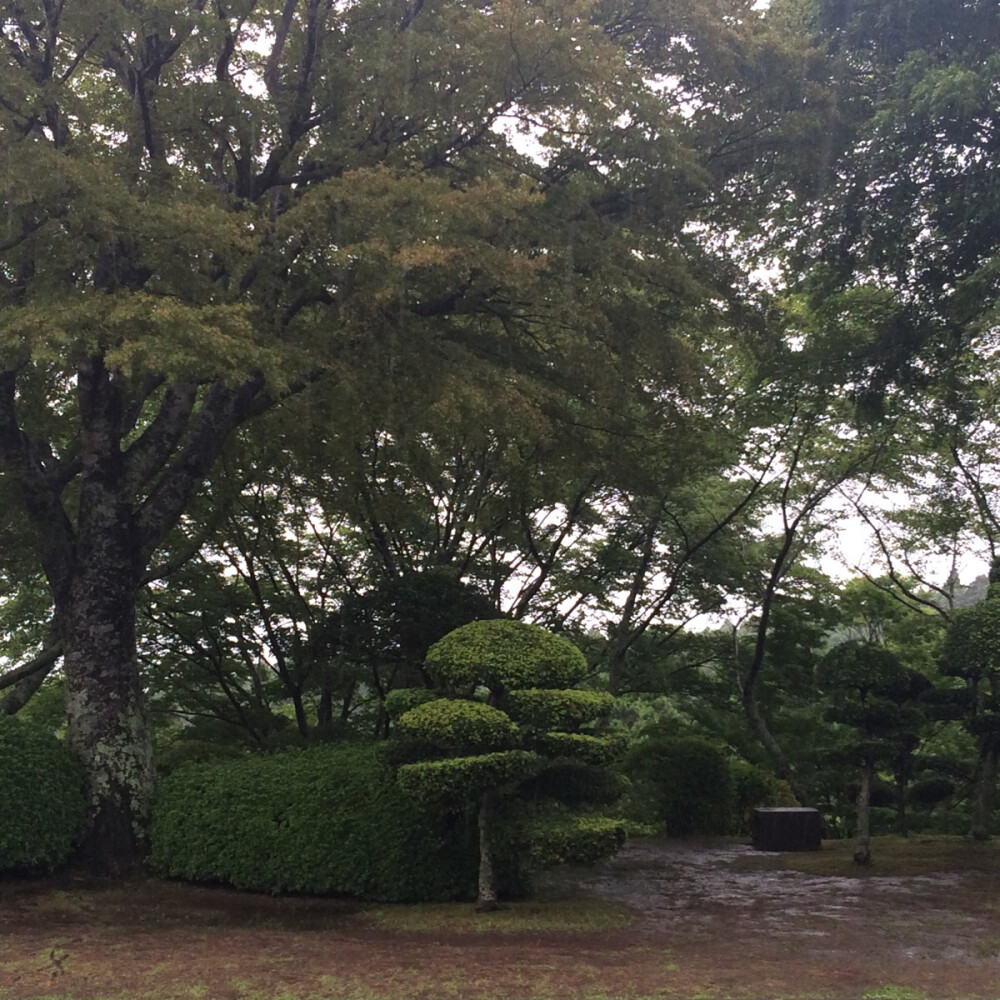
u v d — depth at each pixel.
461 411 9.21
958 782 13.78
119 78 10.79
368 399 9.61
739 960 6.26
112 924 7.32
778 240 12.13
